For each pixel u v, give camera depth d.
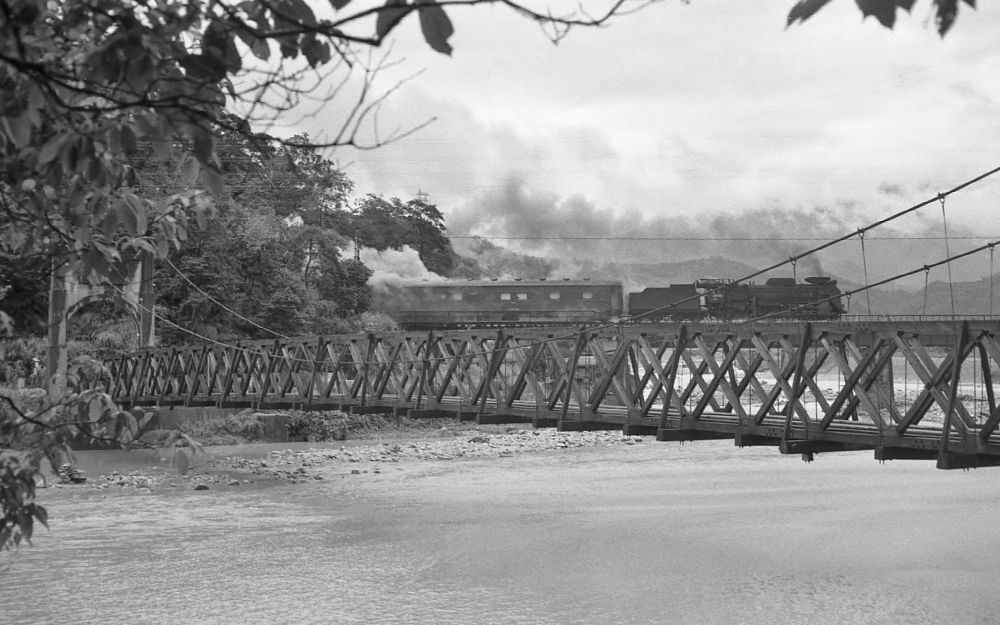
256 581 19.48
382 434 57.72
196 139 3.23
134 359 49.88
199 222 4.80
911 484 32.03
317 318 73.19
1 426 4.90
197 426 51.56
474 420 28.75
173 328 63.34
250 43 3.10
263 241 70.19
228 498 31.11
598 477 35.66
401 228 121.88
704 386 21.20
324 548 22.73
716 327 20.81
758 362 19.83
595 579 19.25
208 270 65.56
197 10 3.07
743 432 19.94
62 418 4.87
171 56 3.14
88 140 3.60
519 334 26.62
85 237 4.54
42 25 3.37
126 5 3.13
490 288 74.12
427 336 30.39
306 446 51.25
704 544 22.42
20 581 19.45
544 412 25.42
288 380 38.22
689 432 21.45
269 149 3.15
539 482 34.56
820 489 31.25
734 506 28.03
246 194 76.38
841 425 18.89
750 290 65.06
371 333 33.59
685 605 17.30
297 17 3.01
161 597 18.23
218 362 43.09
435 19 2.55
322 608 17.44
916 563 20.22
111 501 30.28
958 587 18.27
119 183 4.37
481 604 17.56
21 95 3.42
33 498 4.97
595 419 23.95
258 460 42.75
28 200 4.55
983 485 31.36
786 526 24.58
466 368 28.69
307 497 31.33
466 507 28.75
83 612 17.23
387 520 26.61
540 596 18.03
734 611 16.89
